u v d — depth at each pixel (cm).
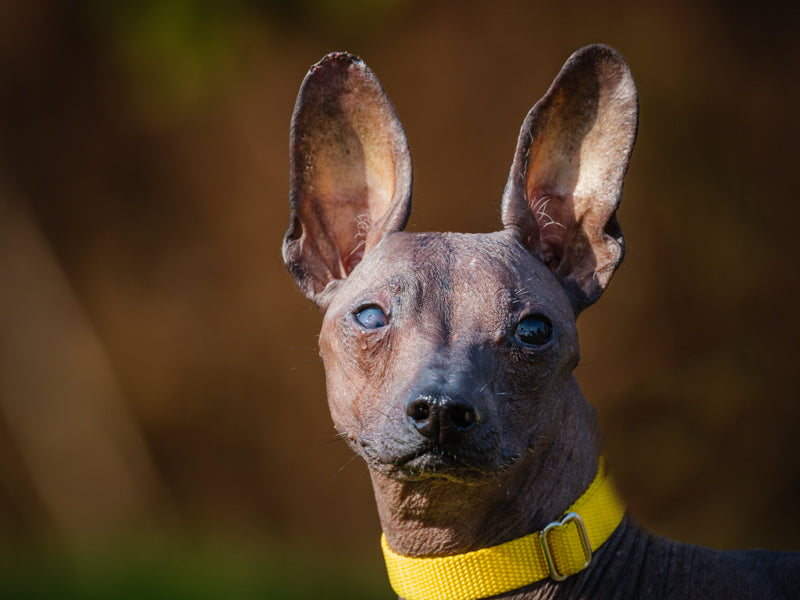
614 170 408
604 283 410
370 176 427
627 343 1260
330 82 420
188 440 1418
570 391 396
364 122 423
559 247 420
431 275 377
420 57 1327
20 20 1390
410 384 350
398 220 407
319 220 428
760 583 391
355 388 378
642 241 1262
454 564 380
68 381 1451
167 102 1374
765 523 1212
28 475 1448
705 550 400
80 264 1459
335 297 407
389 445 350
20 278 1455
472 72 1319
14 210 1451
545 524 384
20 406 1448
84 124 1427
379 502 396
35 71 1414
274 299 1395
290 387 1388
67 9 1374
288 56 1347
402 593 390
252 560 1093
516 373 369
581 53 404
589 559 381
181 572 1016
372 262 396
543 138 416
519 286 377
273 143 1375
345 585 952
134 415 1437
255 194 1398
